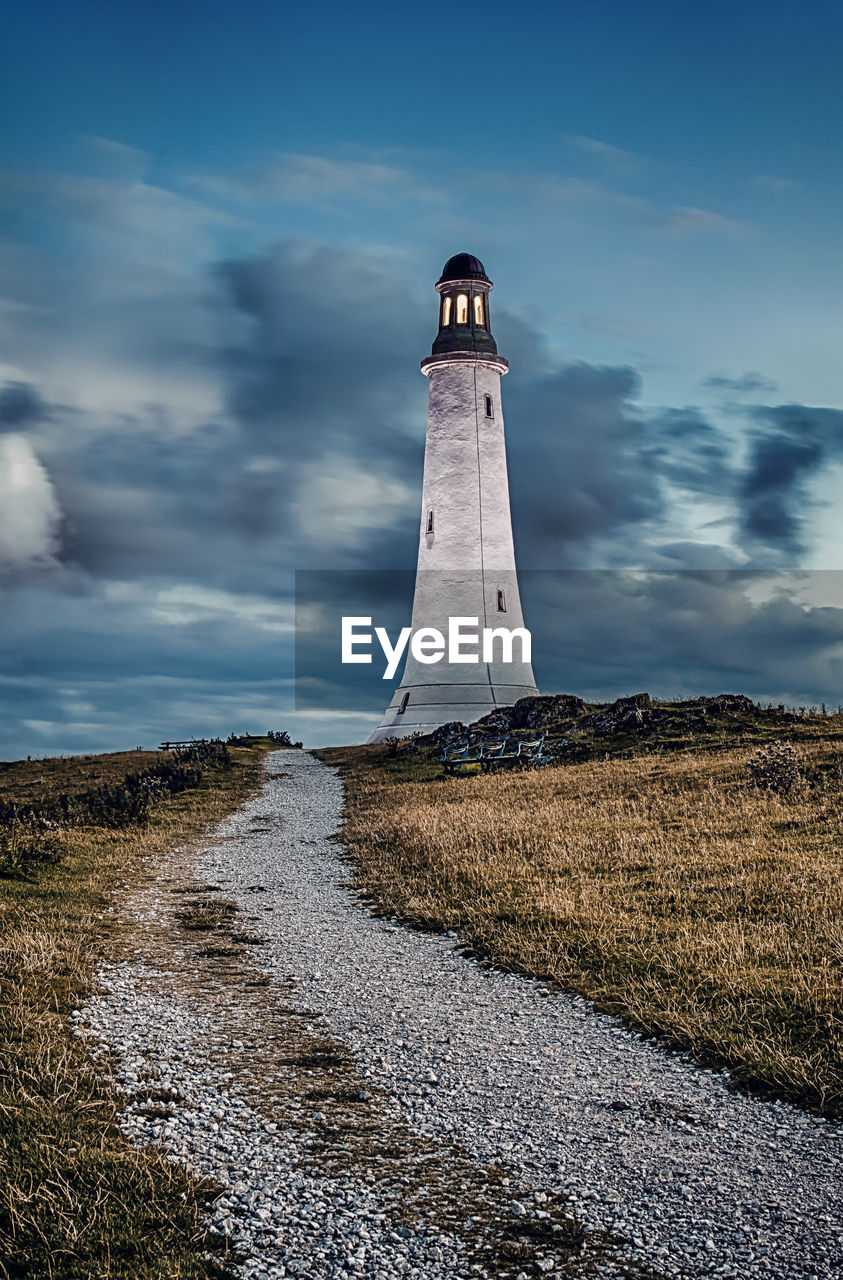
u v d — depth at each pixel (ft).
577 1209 30.14
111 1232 27.48
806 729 132.87
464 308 216.54
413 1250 27.84
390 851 92.22
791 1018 43.11
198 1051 42.93
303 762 195.93
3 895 69.56
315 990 53.06
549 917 62.85
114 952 58.90
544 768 135.33
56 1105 34.91
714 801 94.68
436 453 213.25
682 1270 26.96
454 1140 34.91
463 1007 50.08
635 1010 47.03
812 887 62.75
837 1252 27.63
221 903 74.95
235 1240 28.07
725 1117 36.50
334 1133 35.29
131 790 134.51
